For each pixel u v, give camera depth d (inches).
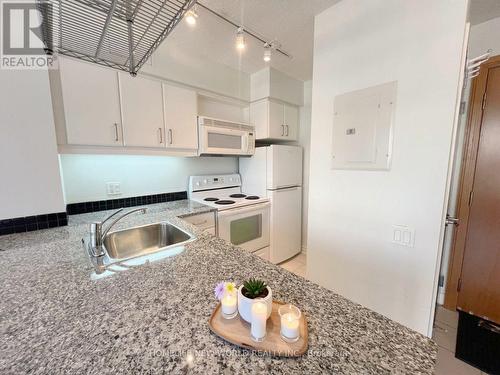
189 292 26.9
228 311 22.0
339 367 17.0
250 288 22.5
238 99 99.2
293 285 28.6
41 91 47.5
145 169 83.6
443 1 40.2
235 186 110.5
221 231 80.3
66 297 26.0
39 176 49.1
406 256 48.3
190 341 19.5
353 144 54.8
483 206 65.1
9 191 46.1
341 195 58.8
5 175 45.4
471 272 68.1
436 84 42.0
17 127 45.8
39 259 36.4
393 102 47.5
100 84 60.4
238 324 21.2
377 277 53.5
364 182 54.0
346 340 19.6
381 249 52.2
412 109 45.2
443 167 42.3
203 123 82.6
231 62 89.8
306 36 70.2
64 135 56.0
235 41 73.0
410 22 44.2
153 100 70.9
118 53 43.5
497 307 64.6
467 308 69.5
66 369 16.8
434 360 17.6
